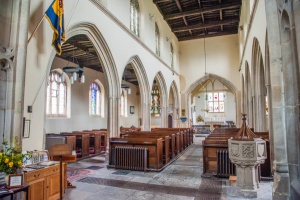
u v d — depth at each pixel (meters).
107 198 4.79
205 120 24.80
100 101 15.69
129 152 7.26
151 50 13.22
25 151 4.73
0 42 3.88
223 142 6.38
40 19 5.40
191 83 19.56
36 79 5.29
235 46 18.52
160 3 14.70
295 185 2.92
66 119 12.24
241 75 16.36
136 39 11.30
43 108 5.48
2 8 3.94
